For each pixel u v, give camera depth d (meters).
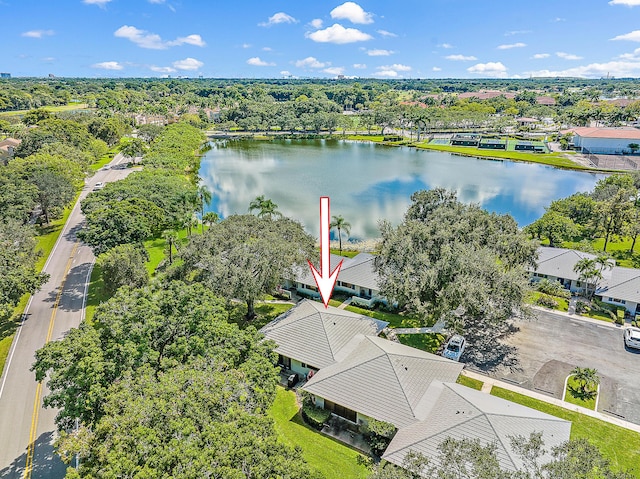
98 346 28.78
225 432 20.75
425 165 146.25
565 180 123.50
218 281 42.06
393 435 29.05
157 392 23.38
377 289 49.56
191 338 29.88
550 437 26.52
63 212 85.00
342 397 31.73
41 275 47.97
